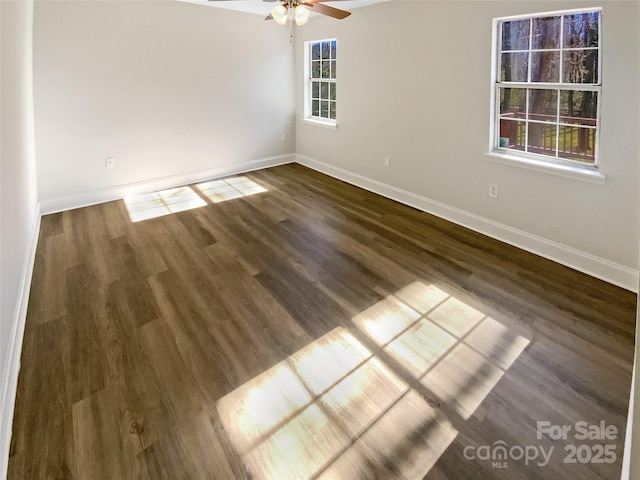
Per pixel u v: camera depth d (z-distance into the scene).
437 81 4.02
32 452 1.68
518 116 3.47
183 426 1.81
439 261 3.36
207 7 5.23
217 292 2.93
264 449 1.70
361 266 3.29
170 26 5.00
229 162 6.04
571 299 2.76
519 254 3.46
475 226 3.98
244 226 4.17
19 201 2.78
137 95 4.96
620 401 1.90
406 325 2.52
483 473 1.58
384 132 4.84
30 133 3.77
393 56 4.46
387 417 1.85
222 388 2.04
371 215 4.44
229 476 1.58
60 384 2.06
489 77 3.53
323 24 5.44
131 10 4.68
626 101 2.68
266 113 6.22
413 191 4.63
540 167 3.26
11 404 1.84
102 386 2.05
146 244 3.77
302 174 6.09
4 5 2.04
